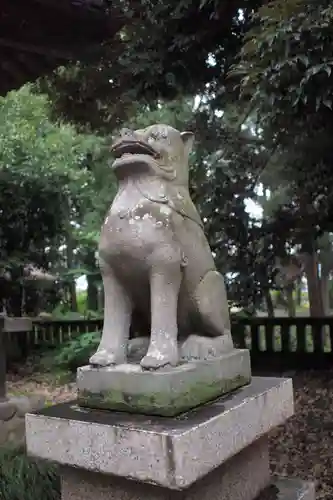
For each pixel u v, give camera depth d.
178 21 4.26
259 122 3.83
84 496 1.61
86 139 7.89
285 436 3.89
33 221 6.63
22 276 6.82
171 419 1.49
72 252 8.73
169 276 1.66
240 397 1.74
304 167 4.79
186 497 1.49
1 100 7.71
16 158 6.57
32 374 6.58
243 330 6.79
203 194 4.78
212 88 4.78
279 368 6.57
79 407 1.67
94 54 3.27
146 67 4.34
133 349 1.82
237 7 4.09
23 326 3.94
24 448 3.03
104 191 8.02
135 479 1.40
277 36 2.86
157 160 1.76
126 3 4.33
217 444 1.49
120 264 1.70
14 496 2.27
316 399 4.91
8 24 2.83
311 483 2.05
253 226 5.06
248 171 4.84
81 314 8.81
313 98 3.08
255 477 1.91
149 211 1.68
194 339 1.81
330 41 2.85
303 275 9.84
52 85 4.83
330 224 5.09
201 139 4.88
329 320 6.38
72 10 2.83
